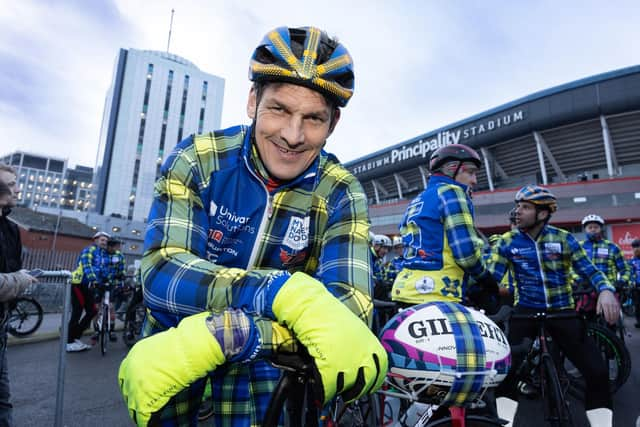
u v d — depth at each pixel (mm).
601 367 2275
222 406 1075
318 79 773
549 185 31766
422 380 1007
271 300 581
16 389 3789
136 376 526
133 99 77750
